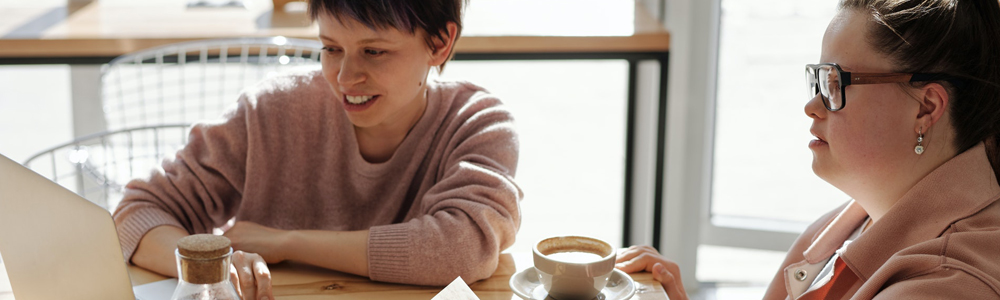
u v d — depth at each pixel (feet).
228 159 4.24
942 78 2.81
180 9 8.32
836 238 3.48
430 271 3.57
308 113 4.30
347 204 4.42
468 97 4.41
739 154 8.91
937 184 2.86
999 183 2.92
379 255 3.58
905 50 2.83
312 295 3.43
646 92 8.48
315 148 4.34
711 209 9.05
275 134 4.26
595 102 10.83
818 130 3.16
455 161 4.15
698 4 8.03
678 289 3.72
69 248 2.66
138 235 3.78
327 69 3.92
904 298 2.59
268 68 7.07
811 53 8.50
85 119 9.11
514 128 4.31
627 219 8.66
